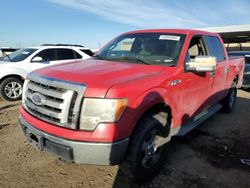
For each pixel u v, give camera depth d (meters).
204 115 4.86
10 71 7.62
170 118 3.56
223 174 3.63
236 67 6.45
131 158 2.98
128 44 4.34
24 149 4.19
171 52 3.87
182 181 3.41
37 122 2.98
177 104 3.61
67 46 9.13
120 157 2.78
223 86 5.68
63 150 2.75
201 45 4.68
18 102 7.60
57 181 3.32
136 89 2.89
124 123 2.74
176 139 4.81
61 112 2.76
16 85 7.81
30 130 3.04
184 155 4.16
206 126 5.66
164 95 3.25
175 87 3.50
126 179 3.41
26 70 7.92
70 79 2.87
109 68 3.35
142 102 2.91
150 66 3.58
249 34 30.44
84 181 3.34
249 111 7.05
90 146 2.65
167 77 3.37
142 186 3.27
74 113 2.69
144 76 3.17
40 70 3.42
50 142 2.84
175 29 4.42
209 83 4.69
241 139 4.94
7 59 8.44
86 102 2.67
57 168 3.63
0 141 4.46
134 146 2.96
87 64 3.66
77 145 2.66
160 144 3.42
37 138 2.98
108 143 2.65
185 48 3.89
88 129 2.68
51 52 8.64
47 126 2.86
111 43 4.71
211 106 5.26
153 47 4.04
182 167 3.77
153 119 3.17
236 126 5.71
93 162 2.73
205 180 3.46
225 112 6.73
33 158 3.90
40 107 2.99
